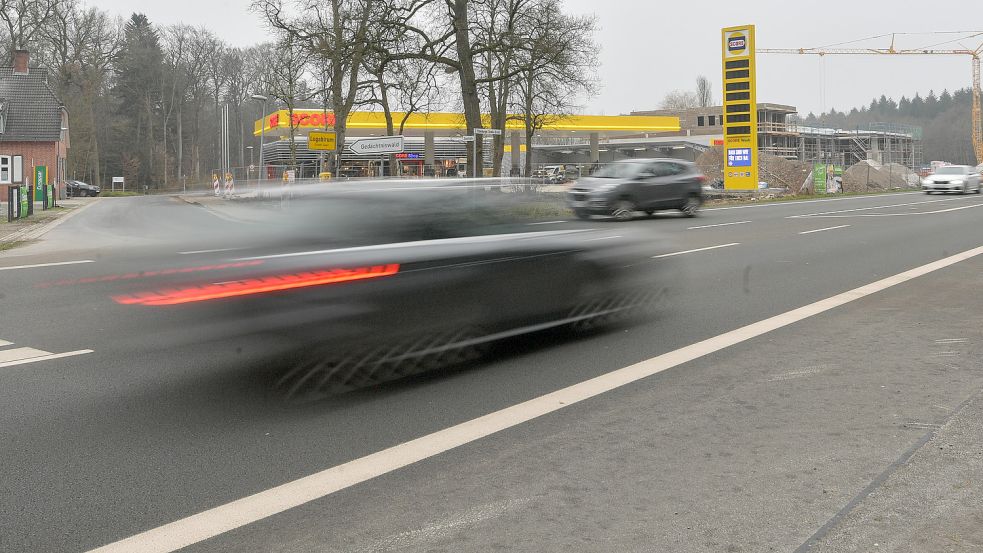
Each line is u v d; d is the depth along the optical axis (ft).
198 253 18.63
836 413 15.44
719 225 63.93
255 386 17.44
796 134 335.06
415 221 20.07
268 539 10.30
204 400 16.44
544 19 93.35
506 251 21.04
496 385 17.87
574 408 16.07
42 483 12.14
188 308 17.33
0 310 26.76
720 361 19.90
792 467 12.63
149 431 14.55
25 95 153.79
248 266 17.38
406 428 14.83
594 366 19.53
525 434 14.47
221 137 298.15
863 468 12.51
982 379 17.76
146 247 20.02
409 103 101.40
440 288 19.34
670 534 10.36
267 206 23.17
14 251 48.62
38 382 17.75
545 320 21.94
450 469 12.76
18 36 201.57
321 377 17.48
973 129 388.98
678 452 13.42
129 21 287.28
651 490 11.82
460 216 21.20
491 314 20.49
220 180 132.46
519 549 9.96
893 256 41.75
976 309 26.53
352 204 19.84
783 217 74.08
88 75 230.68
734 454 13.28
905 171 200.13
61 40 222.07
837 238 51.65
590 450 13.58
